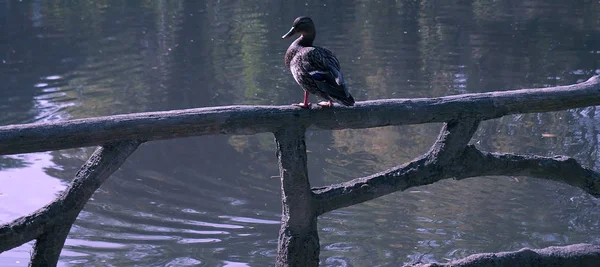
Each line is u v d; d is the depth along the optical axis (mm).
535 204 6746
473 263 3604
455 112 3465
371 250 5777
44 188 7141
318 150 8250
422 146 8305
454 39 14664
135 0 21156
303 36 4051
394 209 6691
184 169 7738
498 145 8273
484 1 19797
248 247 5859
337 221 6418
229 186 7215
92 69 12586
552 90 3684
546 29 15531
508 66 12250
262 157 8125
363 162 7777
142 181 7367
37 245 2961
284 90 10914
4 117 9625
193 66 12727
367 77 11570
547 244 5863
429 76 11562
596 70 11844
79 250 5777
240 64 12820
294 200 3223
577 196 6906
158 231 6160
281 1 20453
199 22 17438
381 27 16172
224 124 3031
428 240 5969
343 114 3252
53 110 9969
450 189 7207
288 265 3258
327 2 20188
